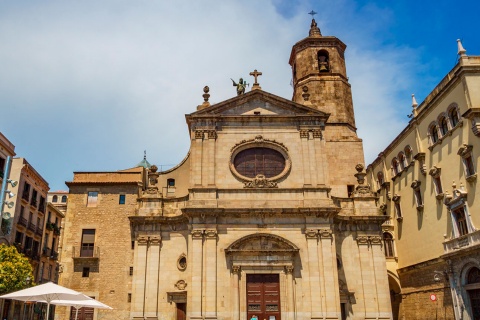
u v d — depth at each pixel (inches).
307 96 1561.3
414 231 1561.3
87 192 1643.7
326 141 1669.5
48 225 2062.0
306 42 1829.5
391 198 1756.9
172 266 1359.5
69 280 1537.9
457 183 1286.9
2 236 1562.5
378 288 1352.1
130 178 1686.8
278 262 1301.7
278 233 1339.8
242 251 1301.7
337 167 1636.3
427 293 1461.6
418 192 1542.8
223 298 1279.5
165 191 1549.0
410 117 1577.3
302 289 1294.3
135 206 1627.7
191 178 1393.9
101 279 1542.8
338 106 1723.7
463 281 1252.5
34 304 1881.2
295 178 1412.4
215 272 1293.1
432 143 1443.2
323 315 1261.1
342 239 1402.6
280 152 1451.8
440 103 1376.7
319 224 1343.5
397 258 1699.1
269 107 1498.5
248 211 1336.1
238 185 1400.1
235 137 1457.9
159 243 1378.0
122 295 1530.5
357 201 1439.5
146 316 1305.4
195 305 1259.2
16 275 1226.6
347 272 1370.6
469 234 1206.3
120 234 1596.9
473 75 1220.5
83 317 1519.4
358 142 1667.1
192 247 1311.5
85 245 1587.1
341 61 1822.1
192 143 1435.8
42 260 1973.4
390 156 1784.0
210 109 1475.1
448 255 1295.5
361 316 1328.7
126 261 1565.0
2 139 1614.2
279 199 1381.6
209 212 1328.7
